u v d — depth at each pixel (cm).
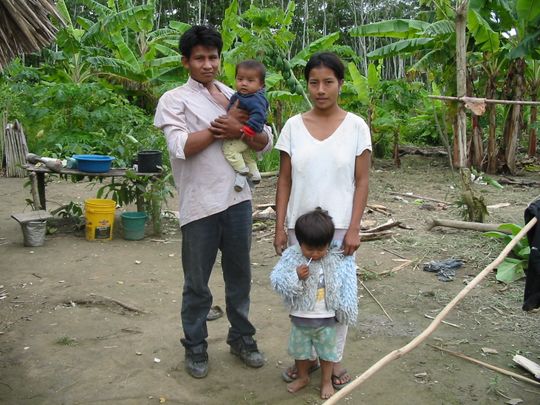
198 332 312
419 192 900
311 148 282
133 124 1177
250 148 305
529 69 1198
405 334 372
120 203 636
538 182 1006
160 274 489
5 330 372
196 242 298
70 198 823
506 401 292
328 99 278
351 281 281
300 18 3073
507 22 1011
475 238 588
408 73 1148
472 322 389
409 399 293
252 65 291
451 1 941
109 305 417
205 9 2680
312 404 289
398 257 538
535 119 1248
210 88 304
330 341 284
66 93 1146
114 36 1284
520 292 438
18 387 300
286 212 301
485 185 966
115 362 329
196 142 281
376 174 1099
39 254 541
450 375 318
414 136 1585
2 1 273
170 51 1398
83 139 1111
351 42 3303
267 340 363
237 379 313
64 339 356
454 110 1058
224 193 295
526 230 269
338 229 284
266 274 494
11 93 1179
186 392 299
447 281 468
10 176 1019
